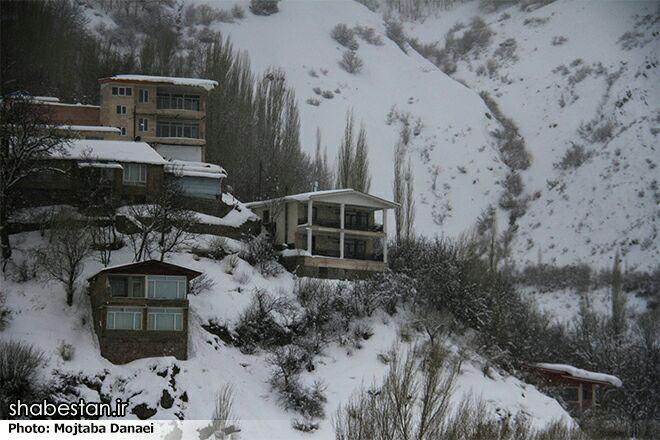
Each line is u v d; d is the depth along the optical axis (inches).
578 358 5482.3
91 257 4160.9
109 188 4512.8
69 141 4618.6
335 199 5083.7
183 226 4424.2
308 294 4517.7
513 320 5078.7
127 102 5418.3
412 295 4800.7
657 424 5009.8
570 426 4392.2
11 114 4220.0
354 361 4264.3
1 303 3774.6
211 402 3708.2
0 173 4106.8
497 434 3678.6
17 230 4256.9
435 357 3708.2
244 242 4837.6
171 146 5457.7
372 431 3080.7
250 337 4163.4
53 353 3597.4
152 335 3786.9
